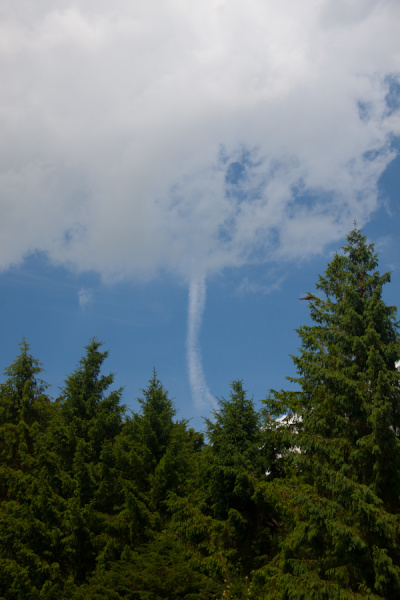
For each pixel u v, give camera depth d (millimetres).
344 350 16438
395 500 14297
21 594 16406
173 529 18469
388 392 14680
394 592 12703
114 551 18266
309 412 16453
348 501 13594
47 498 18406
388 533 12883
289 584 13367
